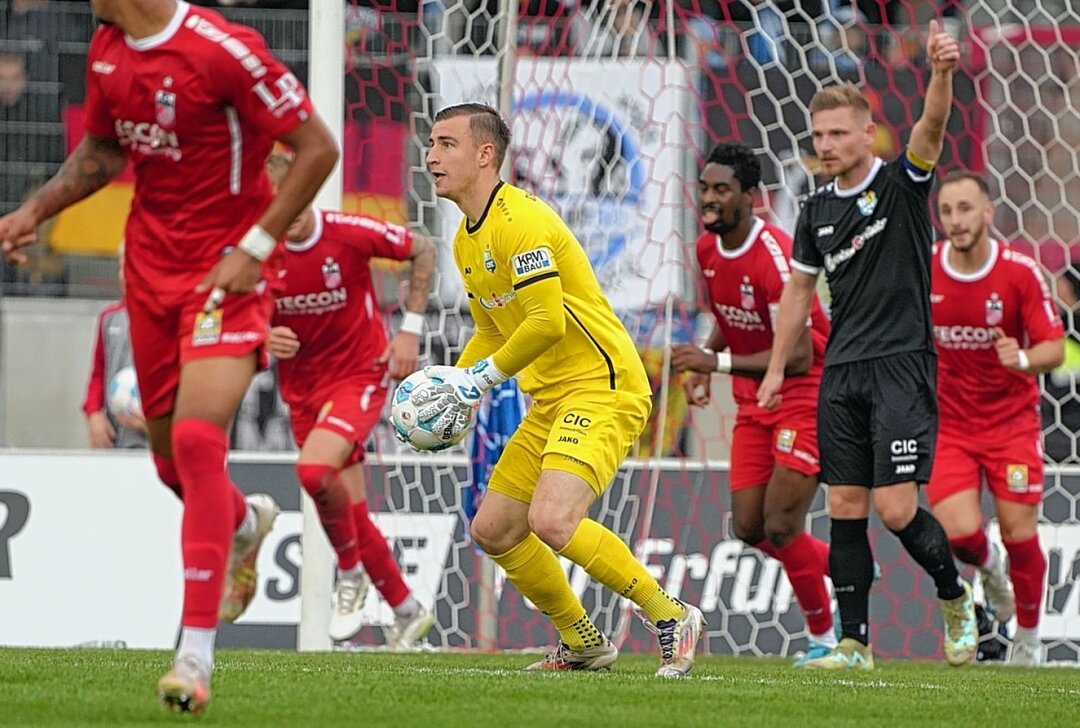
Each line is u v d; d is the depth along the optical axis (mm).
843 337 23141
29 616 29000
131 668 17516
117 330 30547
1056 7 37500
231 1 35688
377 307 27141
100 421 29438
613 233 35406
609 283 35375
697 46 36281
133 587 29141
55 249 36375
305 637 26469
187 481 13125
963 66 37094
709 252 26797
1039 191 37281
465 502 28578
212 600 12867
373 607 29625
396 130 35844
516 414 27938
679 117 35750
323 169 13625
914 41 37281
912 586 30031
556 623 19609
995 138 37125
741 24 36969
